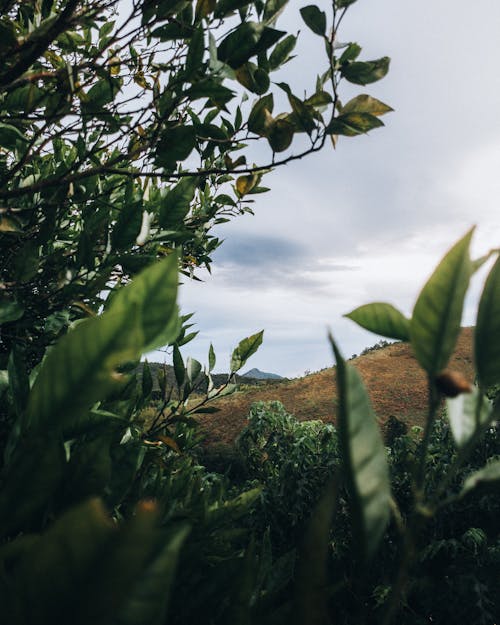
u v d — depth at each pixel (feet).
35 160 5.53
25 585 0.83
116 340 1.19
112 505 2.61
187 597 2.97
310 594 0.97
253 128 4.34
